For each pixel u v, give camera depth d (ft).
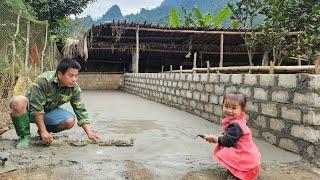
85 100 40.34
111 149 14.47
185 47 61.62
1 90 19.92
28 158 12.75
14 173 11.10
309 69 16.24
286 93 14.98
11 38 22.67
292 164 12.98
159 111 28.99
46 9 53.26
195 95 26.55
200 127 20.89
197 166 12.33
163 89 35.60
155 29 52.37
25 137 14.56
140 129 19.76
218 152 11.33
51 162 12.32
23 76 23.67
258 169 10.84
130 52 65.36
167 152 14.26
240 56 68.74
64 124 15.66
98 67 73.77
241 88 19.11
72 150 14.08
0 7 22.62
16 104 14.06
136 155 13.64
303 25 44.21
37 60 28.89
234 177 10.84
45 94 14.57
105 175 11.06
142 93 45.88
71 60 14.35
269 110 16.26
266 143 16.26
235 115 11.12
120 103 36.45
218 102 22.29
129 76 55.93
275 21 44.98
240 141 10.93
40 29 29.89
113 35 53.98
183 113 27.71
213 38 58.54
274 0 43.80
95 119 23.58
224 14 61.36
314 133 13.28
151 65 74.64
